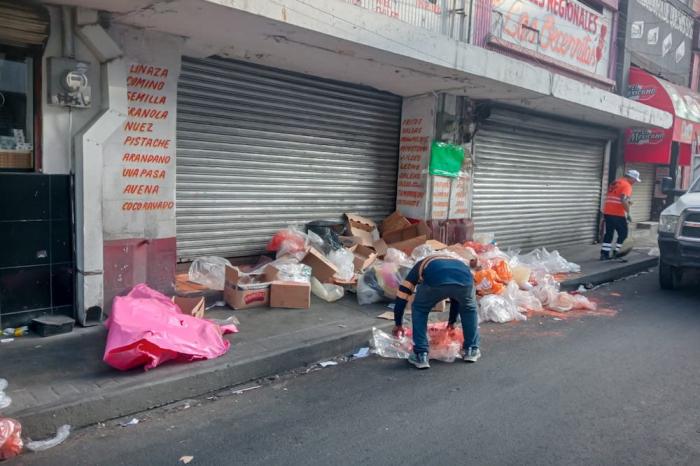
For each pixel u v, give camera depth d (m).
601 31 13.74
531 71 8.96
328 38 6.23
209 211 7.47
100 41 5.48
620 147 14.82
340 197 9.09
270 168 8.06
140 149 6.02
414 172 9.68
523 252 12.38
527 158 12.02
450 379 5.12
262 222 8.09
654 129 14.32
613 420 4.29
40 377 4.48
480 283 7.49
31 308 5.52
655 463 3.66
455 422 4.22
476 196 10.83
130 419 4.23
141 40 5.92
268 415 4.33
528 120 11.29
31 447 3.73
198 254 7.44
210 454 3.71
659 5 16.16
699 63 19.48
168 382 4.49
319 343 5.56
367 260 7.96
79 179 5.55
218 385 4.79
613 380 5.15
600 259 11.62
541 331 6.80
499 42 10.51
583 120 12.67
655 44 16.28
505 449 3.81
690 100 15.62
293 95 8.17
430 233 9.31
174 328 4.99
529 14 11.30
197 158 7.27
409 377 5.17
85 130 5.50
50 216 5.53
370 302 7.13
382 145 9.65
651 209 17.50
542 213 12.78
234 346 5.35
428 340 5.71
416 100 9.59
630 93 14.91
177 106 7.00
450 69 7.64
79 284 5.68
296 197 8.45
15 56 5.23
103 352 5.06
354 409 4.45
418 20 8.99
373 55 6.98
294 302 6.72
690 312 7.96
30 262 5.46
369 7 8.22
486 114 10.20
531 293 8.05
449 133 9.70
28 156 5.41
